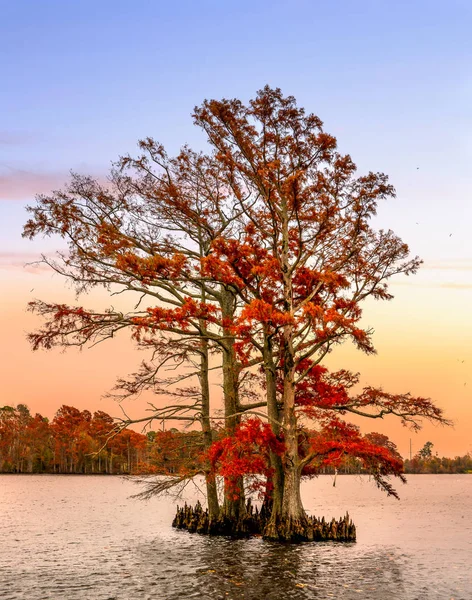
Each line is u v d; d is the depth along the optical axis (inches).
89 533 1391.5
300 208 1143.6
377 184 1119.0
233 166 1135.0
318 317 976.9
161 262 1010.1
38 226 1135.0
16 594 737.6
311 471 1205.7
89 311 1101.1
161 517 1854.1
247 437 1021.2
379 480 1052.5
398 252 1165.1
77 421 5059.1
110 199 1185.4
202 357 1259.2
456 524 1663.4
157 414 1171.3
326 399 1106.1
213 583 790.5
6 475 5802.2
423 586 770.8
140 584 789.2
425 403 1060.5
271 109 1085.8
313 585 776.3
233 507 1230.9
